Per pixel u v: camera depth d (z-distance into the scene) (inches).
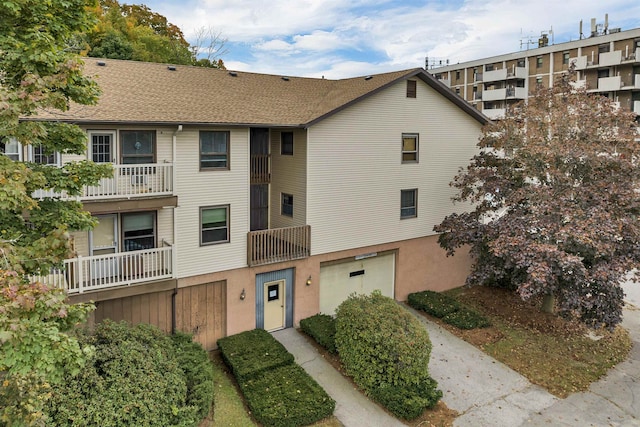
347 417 426.9
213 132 524.4
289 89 713.6
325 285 644.1
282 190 646.5
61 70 284.7
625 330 636.7
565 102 567.8
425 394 441.1
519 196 562.3
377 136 649.6
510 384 490.9
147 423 332.8
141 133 485.4
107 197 442.9
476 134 762.2
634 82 1619.1
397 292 712.4
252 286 570.9
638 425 424.2
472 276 589.6
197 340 536.1
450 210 752.3
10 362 212.1
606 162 526.6
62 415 309.0
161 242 507.2
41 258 272.7
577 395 472.4
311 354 543.8
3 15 286.2
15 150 420.5
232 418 412.2
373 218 665.6
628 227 503.2
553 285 519.5
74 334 370.0
